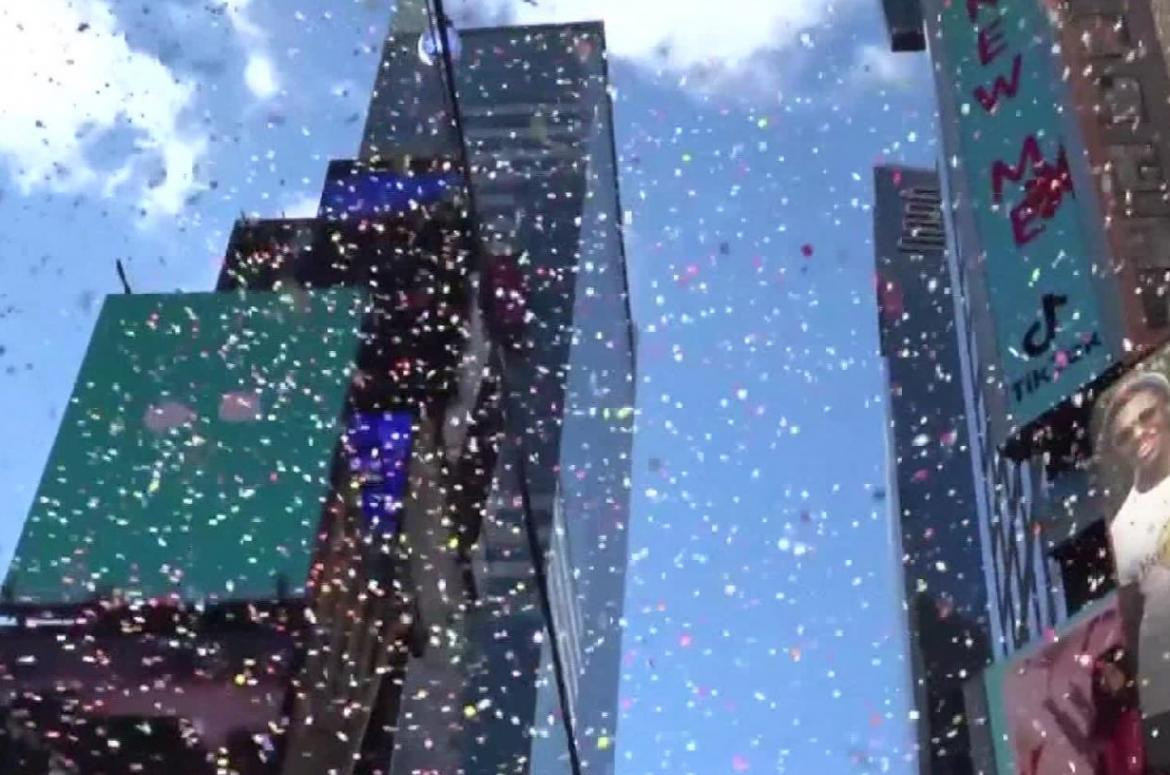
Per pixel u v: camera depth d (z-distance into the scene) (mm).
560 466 65875
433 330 48250
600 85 86750
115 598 38250
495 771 53594
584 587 74000
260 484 41156
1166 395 21906
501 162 80000
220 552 39312
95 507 40938
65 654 36938
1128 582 21375
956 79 31375
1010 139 29406
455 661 49250
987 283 28281
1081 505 27438
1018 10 30578
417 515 44562
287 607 37688
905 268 79812
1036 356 26688
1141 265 25828
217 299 47281
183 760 34812
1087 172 27250
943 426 70750
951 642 61500
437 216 52969
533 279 74000
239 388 44188
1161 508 21141
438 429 46531
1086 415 25922
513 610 59500
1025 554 40719
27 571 39094
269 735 34906
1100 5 29469
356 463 43781
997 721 24438
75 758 34688
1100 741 21875
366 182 58312
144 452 42500
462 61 85750
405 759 46062
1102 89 28328
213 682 36156
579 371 72250
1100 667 22297
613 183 91125
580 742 70938
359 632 40875
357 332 46000
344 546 41594
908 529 66625
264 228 53688
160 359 45250
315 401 43750
